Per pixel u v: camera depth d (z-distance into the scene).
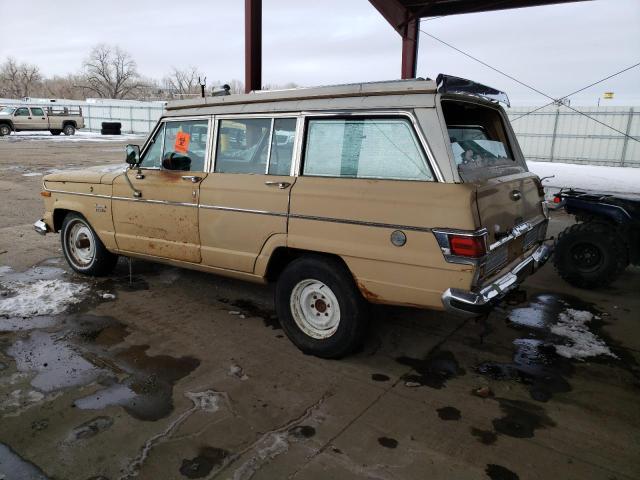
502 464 2.67
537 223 4.12
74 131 34.50
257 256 4.00
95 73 83.50
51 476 2.54
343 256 3.49
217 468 2.61
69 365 3.67
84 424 2.97
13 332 4.20
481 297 3.06
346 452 2.75
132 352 3.90
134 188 4.79
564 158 22.33
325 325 3.83
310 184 3.68
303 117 3.78
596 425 3.04
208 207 4.23
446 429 2.97
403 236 3.21
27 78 89.06
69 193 5.46
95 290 5.25
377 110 3.41
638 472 2.62
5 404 3.15
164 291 5.27
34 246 7.02
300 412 3.13
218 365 3.72
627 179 13.79
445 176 3.14
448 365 3.78
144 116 42.53
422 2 12.57
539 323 4.58
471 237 2.98
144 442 2.81
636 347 4.11
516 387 3.47
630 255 5.37
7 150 21.78
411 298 3.28
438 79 3.20
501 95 3.98
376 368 3.72
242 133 4.19
